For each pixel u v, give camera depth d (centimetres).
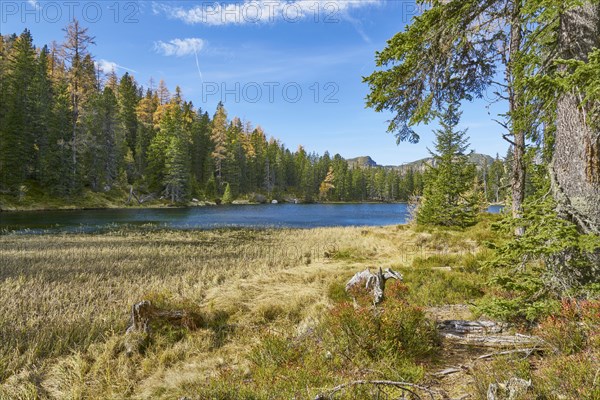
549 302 446
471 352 464
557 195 480
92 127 5478
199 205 6931
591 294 421
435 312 669
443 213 2194
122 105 7150
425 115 656
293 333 645
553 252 427
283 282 1117
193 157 7812
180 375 518
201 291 1020
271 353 525
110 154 5919
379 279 865
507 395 292
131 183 6297
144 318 677
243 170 8956
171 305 793
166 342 642
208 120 9256
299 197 10306
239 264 1409
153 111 8569
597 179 448
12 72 5056
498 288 659
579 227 456
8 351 589
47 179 4728
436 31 570
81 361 564
